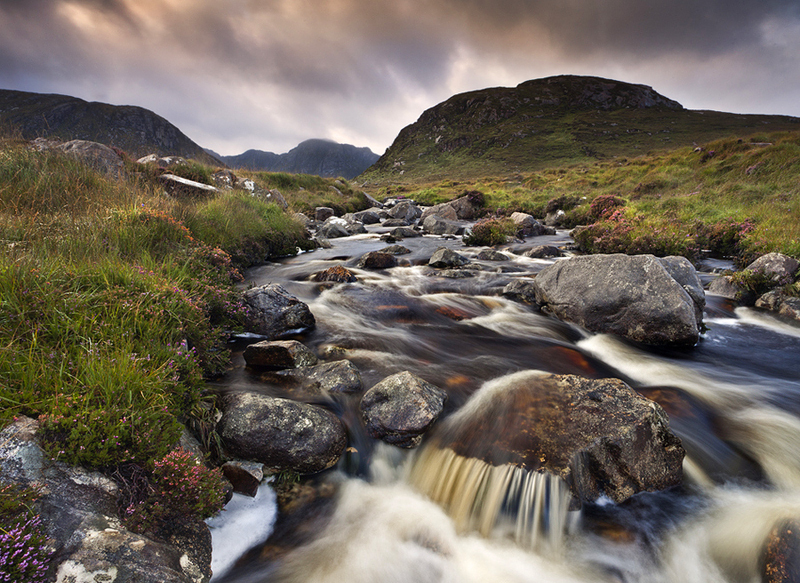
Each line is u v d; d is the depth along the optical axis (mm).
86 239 5621
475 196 29922
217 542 3066
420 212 29172
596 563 3105
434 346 6301
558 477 3361
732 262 12188
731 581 2889
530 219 19812
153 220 7293
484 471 3607
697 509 3484
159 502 2684
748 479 3795
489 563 3119
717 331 7188
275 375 4863
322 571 2998
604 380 4438
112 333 3660
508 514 3414
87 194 8266
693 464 3938
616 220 15812
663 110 126312
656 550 3166
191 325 4605
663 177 27062
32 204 7168
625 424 3695
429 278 10414
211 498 2887
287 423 3699
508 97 141375
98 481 2547
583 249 14875
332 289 8945
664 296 6445
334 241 17812
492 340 6621
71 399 2746
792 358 6199
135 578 2125
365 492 3678
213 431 3713
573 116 118562
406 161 131375
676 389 5203
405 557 3148
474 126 132000
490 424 4082
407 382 4355
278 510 3412
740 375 5660
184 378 3822
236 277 8492
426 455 3947
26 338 3260
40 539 2080
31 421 2568
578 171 44375
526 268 11961
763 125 94625
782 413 4742
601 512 3441
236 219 11430
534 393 4453
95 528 2285
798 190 16938
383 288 9297
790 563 2664
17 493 2176
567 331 7094
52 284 3820
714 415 4703
